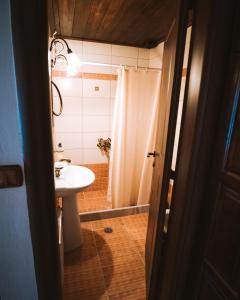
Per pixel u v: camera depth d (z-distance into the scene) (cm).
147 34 223
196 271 92
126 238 197
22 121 64
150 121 244
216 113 76
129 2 149
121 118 231
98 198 284
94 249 181
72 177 177
